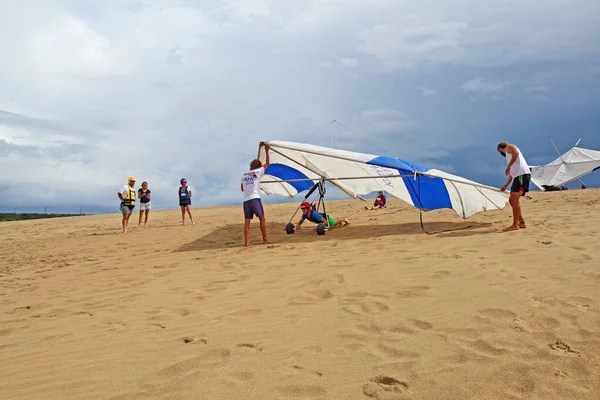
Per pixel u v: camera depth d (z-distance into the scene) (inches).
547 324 130.1
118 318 162.6
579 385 96.9
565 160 951.0
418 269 200.8
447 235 291.9
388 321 138.9
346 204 760.3
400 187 372.2
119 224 668.1
